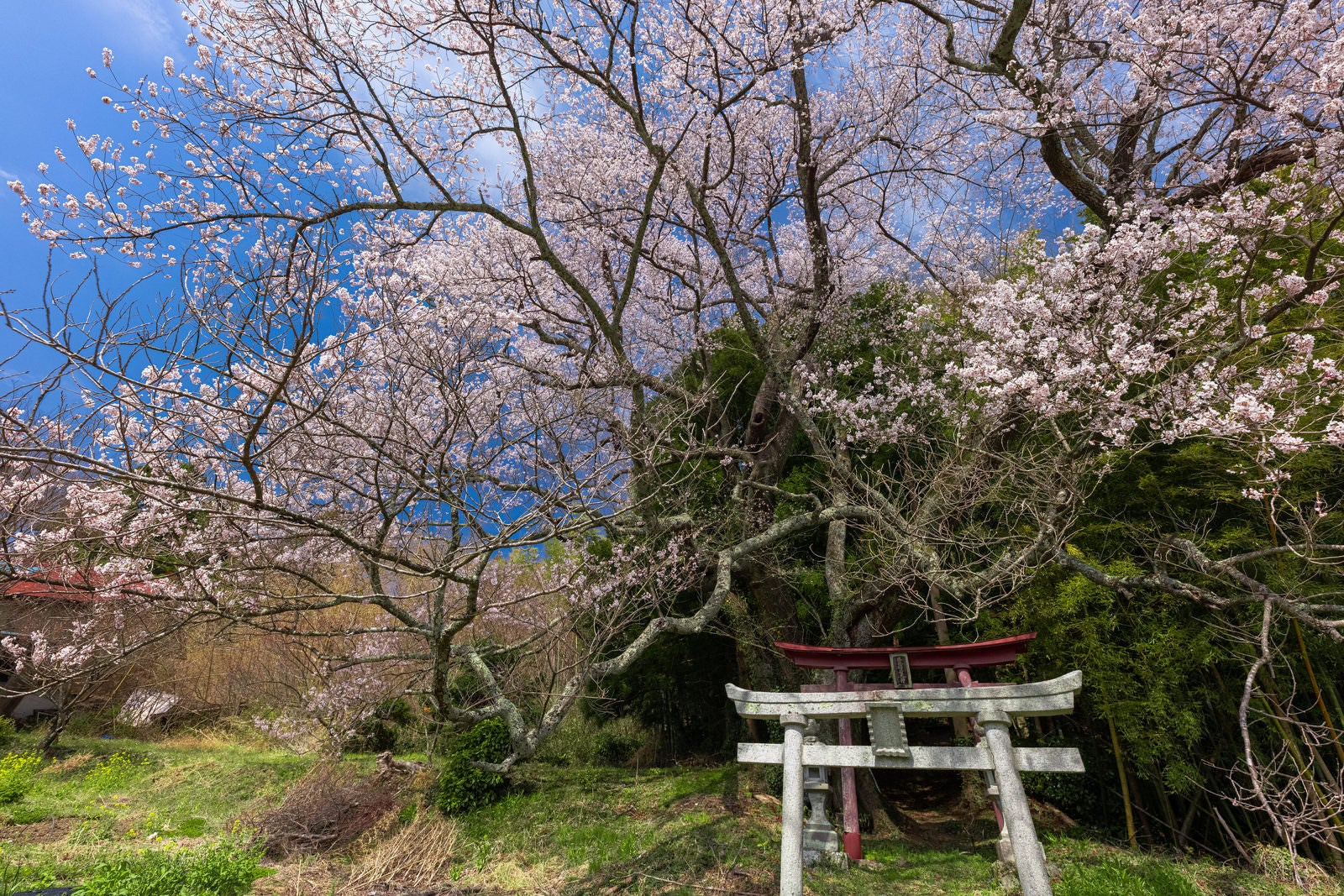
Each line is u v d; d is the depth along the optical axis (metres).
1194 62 5.86
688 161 9.61
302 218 5.00
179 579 5.38
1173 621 6.21
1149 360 5.01
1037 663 7.12
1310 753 5.58
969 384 5.58
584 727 11.79
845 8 8.13
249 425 4.88
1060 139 7.13
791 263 11.91
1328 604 4.88
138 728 13.54
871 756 4.36
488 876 6.17
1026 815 3.83
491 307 6.51
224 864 5.83
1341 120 4.14
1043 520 5.63
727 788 8.14
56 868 6.34
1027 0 6.19
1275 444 4.17
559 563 9.02
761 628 8.98
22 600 8.57
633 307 10.89
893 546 7.02
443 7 6.39
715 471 9.67
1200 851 6.45
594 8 6.54
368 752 11.20
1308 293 4.96
